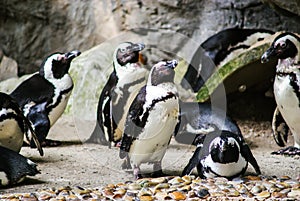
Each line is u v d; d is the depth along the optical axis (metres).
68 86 9.54
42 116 9.27
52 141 9.84
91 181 7.39
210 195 6.52
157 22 14.12
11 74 14.91
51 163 8.44
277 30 12.74
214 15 13.56
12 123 7.90
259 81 11.30
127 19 14.45
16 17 15.13
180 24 13.91
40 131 9.19
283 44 8.70
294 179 7.29
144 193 6.57
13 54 15.23
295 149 9.23
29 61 15.21
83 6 14.86
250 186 6.81
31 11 14.98
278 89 8.87
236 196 6.50
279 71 8.84
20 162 7.29
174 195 6.50
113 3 14.55
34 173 7.30
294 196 6.51
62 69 9.51
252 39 11.22
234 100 11.66
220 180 6.94
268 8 12.80
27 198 6.44
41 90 9.44
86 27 14.91
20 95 9.46
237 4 13.14
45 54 15.16
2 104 7.83
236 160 6.93
